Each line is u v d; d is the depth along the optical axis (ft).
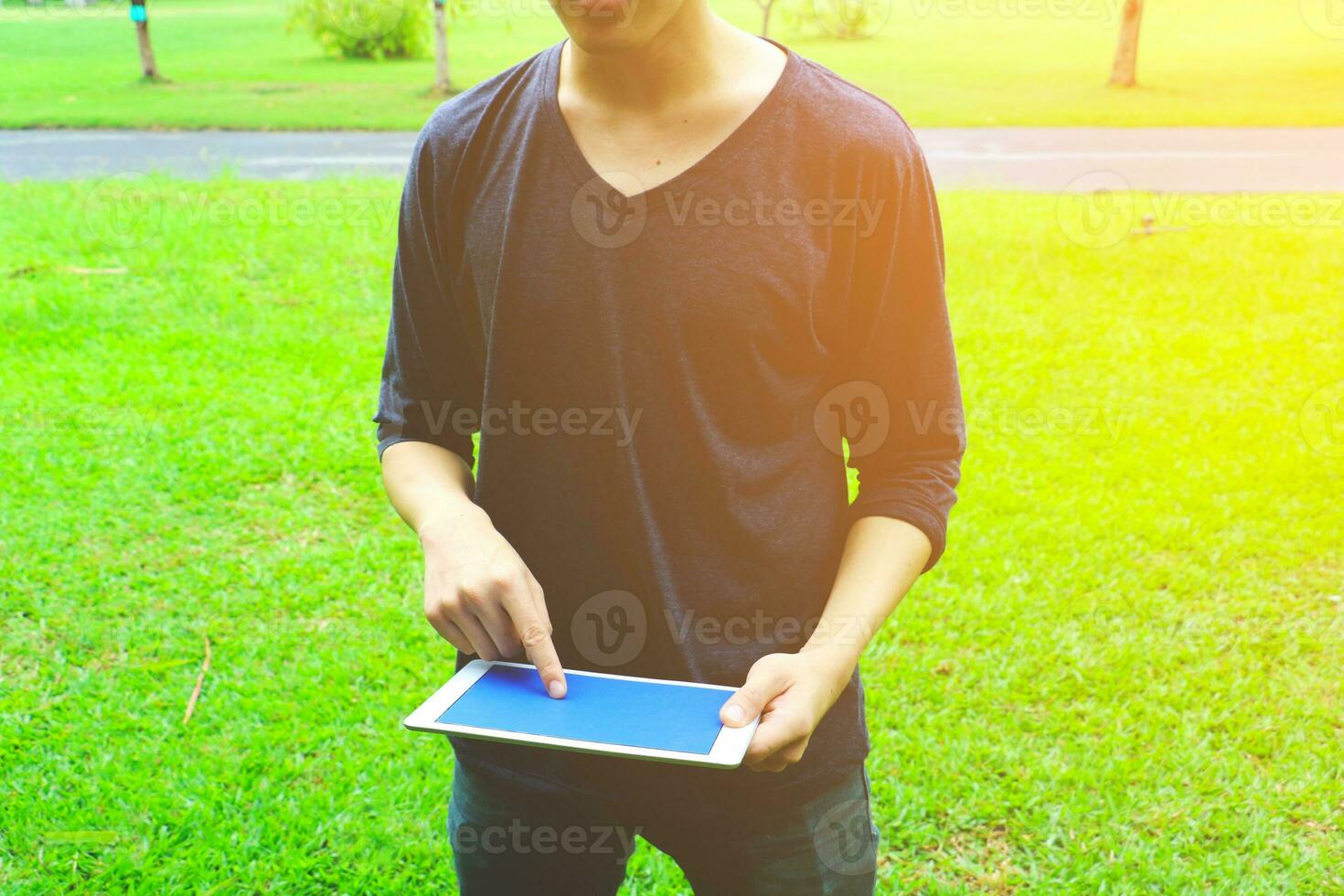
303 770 9.59
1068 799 9.32
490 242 3.80
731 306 3.60
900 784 9.37
